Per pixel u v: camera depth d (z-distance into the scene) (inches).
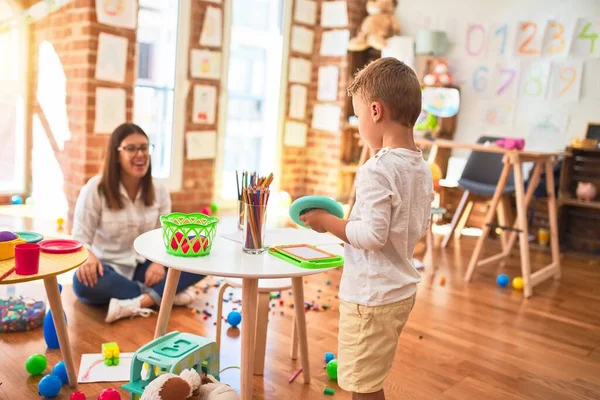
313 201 56.5
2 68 168.9
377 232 51.4
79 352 83.5
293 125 215.0
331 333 99.0
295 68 210.8
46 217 162.2
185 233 61.8
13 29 168.4
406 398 78.5
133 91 160.7
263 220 66.0
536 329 108.7
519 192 130.7
